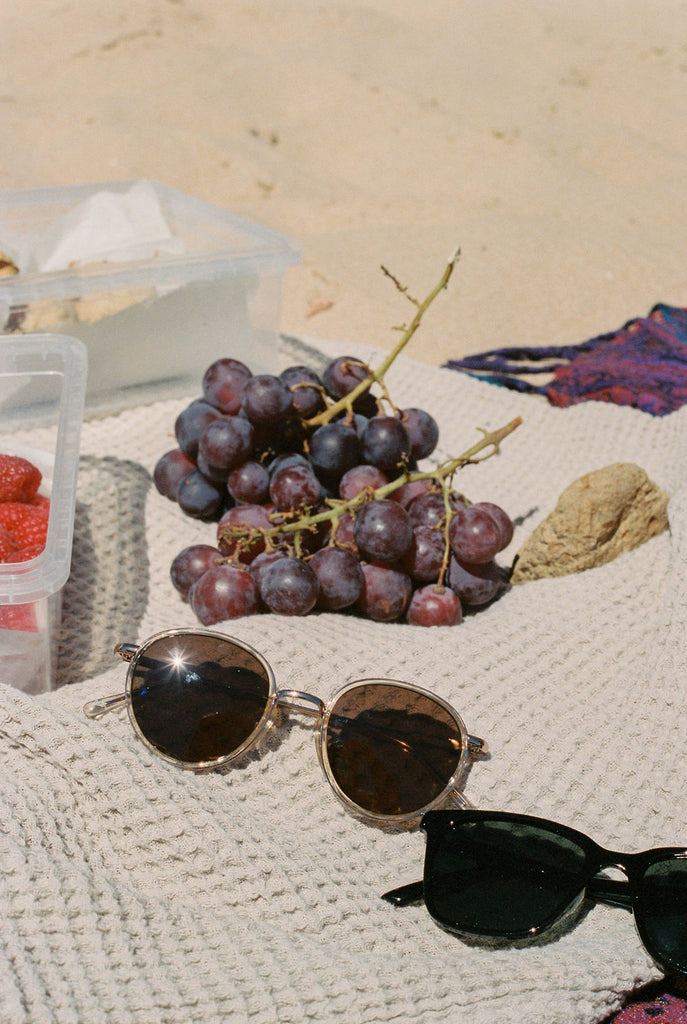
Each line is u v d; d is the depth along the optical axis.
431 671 0.67
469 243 1.40
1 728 0.62
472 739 0.64
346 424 0.78
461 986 0.58
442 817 0.62
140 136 1.67
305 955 0.59
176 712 0.64
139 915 0.59
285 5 2.53
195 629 0.66
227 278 0.88
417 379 0.96
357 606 0.74
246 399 0.75
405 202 1.54
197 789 0.62
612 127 1.85
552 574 0.75
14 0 2.42
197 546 0.74
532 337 1.17
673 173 1.68
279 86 1.96
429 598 0.72
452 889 0.61
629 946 0.60
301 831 0.63
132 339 0.87
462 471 0.87
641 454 0.87
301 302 1.25
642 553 0.75
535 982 0.58
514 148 1.72
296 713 0.66
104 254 0.89
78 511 0.79
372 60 2.17
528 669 0.68
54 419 0.82
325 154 1.72
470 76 2.10
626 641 0.70
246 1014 0.57
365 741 0.64
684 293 1.27
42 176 1.56
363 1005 0.57
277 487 0.74
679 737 0.67
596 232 1.43
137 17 2.30
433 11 2.61
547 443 0.90
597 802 0.65
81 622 0.74
